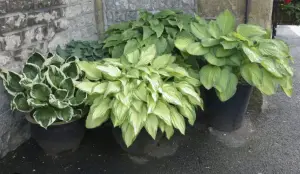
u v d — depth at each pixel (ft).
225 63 6.91
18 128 7.33
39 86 6.09
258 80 6.68
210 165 6.86
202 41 7.07
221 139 7.79
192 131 8.11
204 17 9.07
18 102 6.25
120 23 9.05
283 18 18.83
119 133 6.68
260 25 8.72
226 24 7.47
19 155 7.12
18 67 6.89
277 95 10.07
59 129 6.53
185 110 6.35
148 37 7.82
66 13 8.21
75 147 7.22
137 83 6.24
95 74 6.81
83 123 7.06
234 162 6.95
